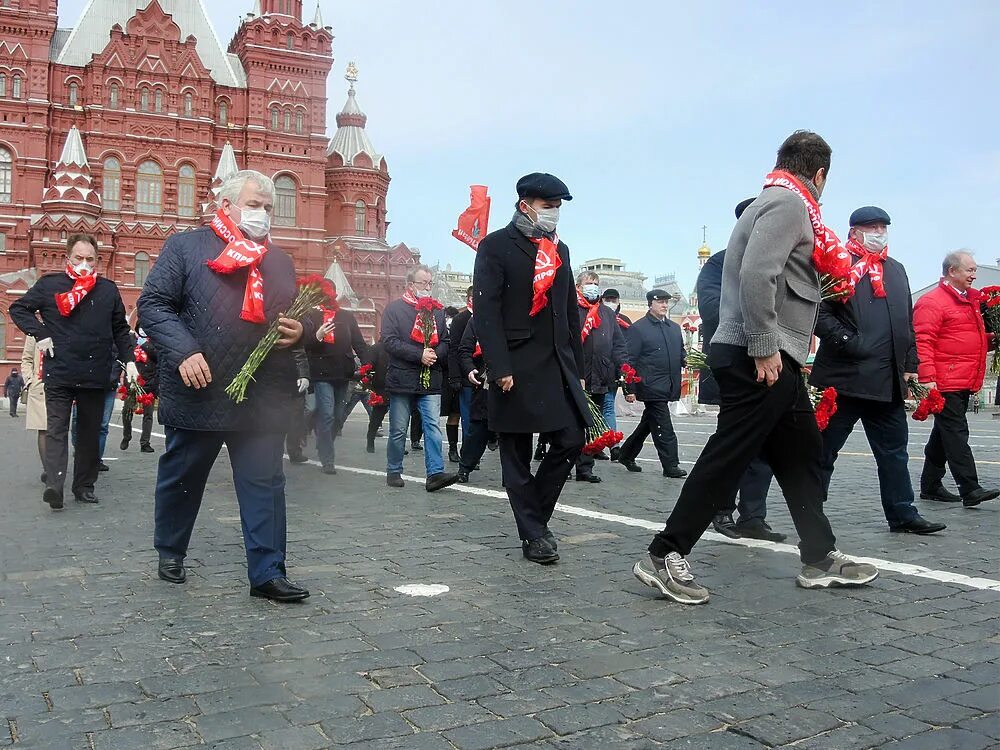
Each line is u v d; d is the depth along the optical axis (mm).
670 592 4125
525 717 2762
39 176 49594
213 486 8438
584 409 5012
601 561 5047
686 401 25391
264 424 4227
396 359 8250
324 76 56875
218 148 54250
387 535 5875
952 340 7031
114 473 9711
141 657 3322
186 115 52719
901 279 5934
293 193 56094
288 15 56344
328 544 5562
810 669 3205
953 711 2814
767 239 3963
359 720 2732
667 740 2598
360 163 59062
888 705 2863
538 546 5004
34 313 7105
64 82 50844
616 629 3697
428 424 8242
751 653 3385
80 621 3809
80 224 48281
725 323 4191
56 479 7027
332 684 3039
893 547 5414
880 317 5746
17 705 2838
